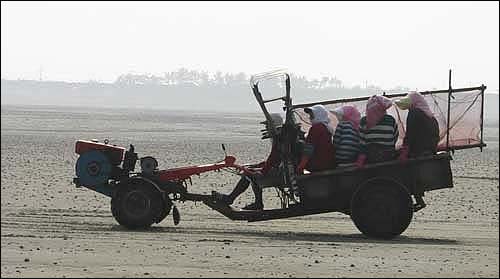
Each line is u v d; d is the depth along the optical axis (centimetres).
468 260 2286
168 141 8925
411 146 2788
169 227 2997
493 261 2273
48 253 2284
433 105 2828
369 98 2802
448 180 2797
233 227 3031
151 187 2911
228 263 2152
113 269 2039
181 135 10181
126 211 2900
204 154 7150
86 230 2845
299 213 2845
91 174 2989
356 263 2184
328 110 2828
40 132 10075
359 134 2809
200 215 3384
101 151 3003
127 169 3009
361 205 2770
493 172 6219
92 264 2116
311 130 2805
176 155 6994
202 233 2839
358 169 2784
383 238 2764
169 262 2156
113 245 2475
